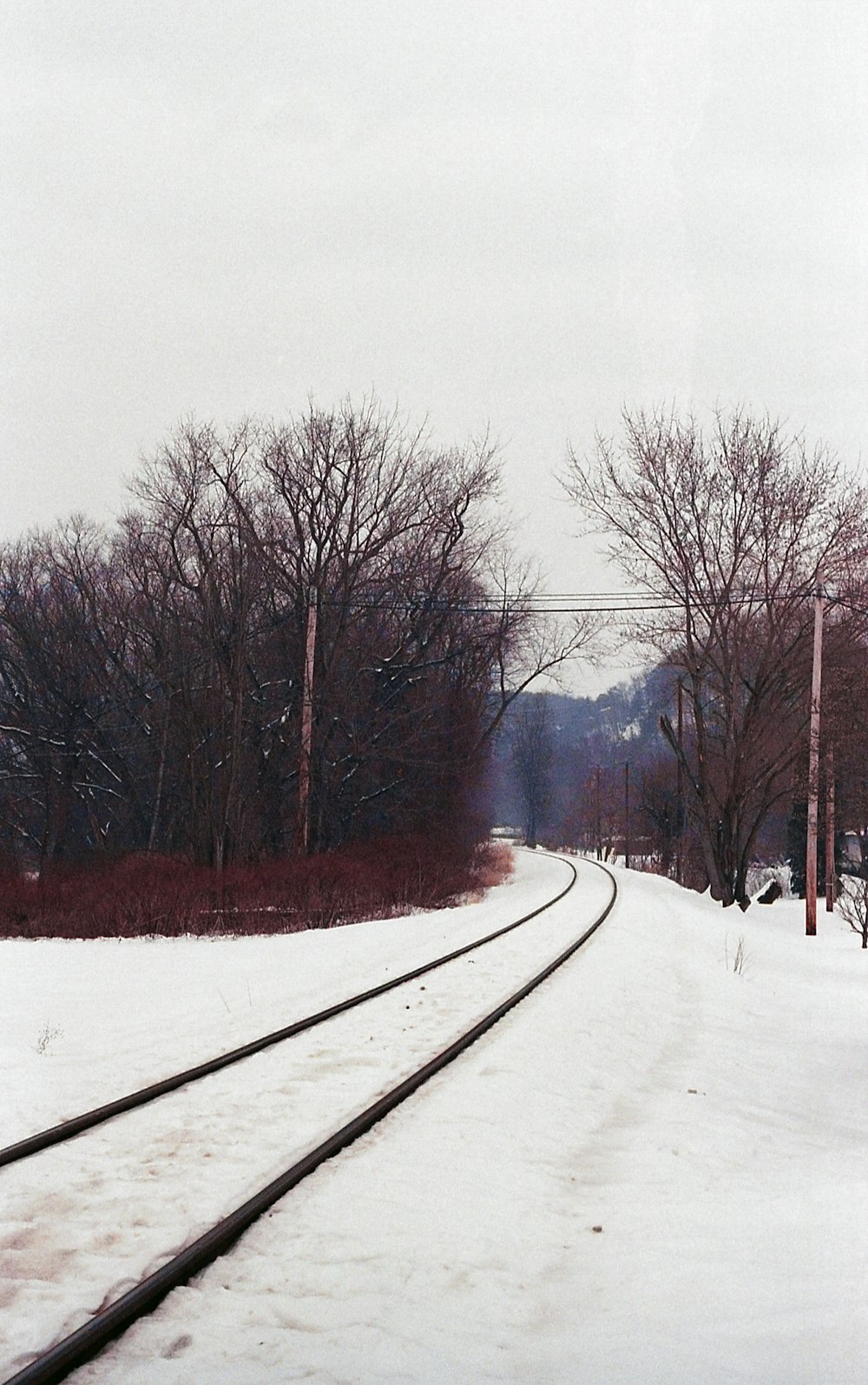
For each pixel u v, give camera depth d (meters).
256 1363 4.86
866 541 37.88
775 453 38.75
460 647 45.53
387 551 44.25
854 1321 5.20
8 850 48.03
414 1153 7.85
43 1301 5.34
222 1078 9.84
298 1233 6.30
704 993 16.91
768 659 38.91
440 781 45.41
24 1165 7.40
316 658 41.53
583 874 50.78
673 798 71.25
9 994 14.96
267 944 22.02
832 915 40.03
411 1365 4.91
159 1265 5.77
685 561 39.69
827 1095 11.22
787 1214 6.96
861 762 37.66
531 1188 7.47
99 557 49.75
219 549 41.44
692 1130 9.20
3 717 49.38
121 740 47.59
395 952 19.89
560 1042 11.91
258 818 39.16
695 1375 4.77
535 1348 5.15
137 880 30.56
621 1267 6.14
